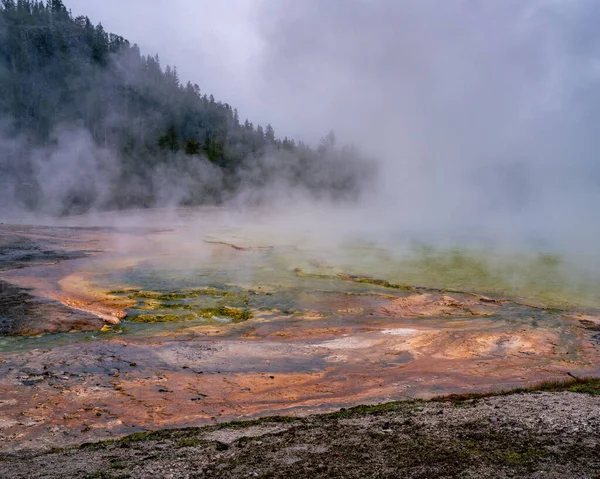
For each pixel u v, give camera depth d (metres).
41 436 12.01
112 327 22.77
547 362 18.86
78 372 16.41
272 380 16.50
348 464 9.16
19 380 15.53
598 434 10.18
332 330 23.03
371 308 27.42
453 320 25.17
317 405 14.29
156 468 9.23
